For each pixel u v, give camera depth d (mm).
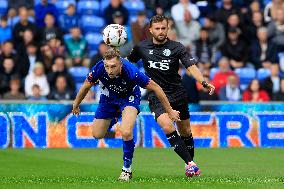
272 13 65000
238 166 36188
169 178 28000
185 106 30359
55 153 43844
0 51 58000
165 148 47875
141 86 26688
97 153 44094
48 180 27156
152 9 66938
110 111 28000
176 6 64625
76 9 65562
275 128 50469
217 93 55125
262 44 62344
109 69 25609
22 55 55719
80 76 58719
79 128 48438
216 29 62312
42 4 61719
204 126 49688
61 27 62750
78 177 29109
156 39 29797
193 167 28406
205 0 67500
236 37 61656
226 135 49938
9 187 24344
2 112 47594
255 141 50219
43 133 48062
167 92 29922
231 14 62312
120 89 27016
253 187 24172
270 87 56625
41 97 53031
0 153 43375
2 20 61562
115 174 31531
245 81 61344
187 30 62500
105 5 66500
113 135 48688
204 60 61656
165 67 29734
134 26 56562
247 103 50250
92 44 63250
